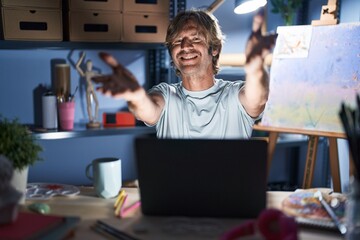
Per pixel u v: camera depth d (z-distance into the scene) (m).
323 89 2.17
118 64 1.18
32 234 0.89
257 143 1.05
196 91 1.85
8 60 2.37
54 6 2.17
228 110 1.81
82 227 1.06
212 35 1.87
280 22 2.95
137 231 1.01
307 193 1.25
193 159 1.07
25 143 1.18
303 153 3.08
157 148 1.07
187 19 1.86
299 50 2.29
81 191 1.37
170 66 2.55
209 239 0.97
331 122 2.12
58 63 2.49
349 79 2.10
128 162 2.77
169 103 1.82
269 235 0.90
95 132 2.33
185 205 1.10
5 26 2.09
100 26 2.31
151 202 1.11
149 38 2.40
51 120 2.32
